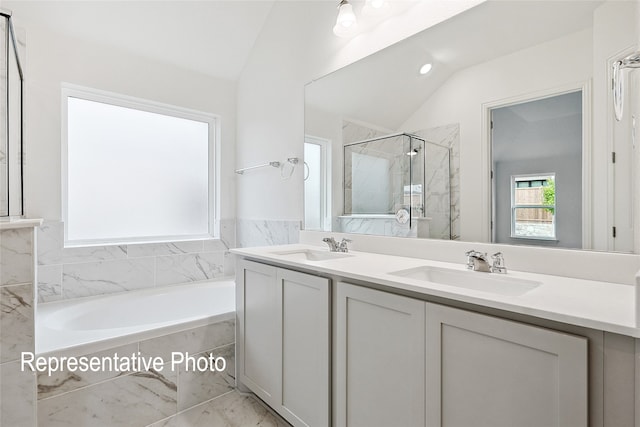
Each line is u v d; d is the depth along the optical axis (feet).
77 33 7.39
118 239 8.42
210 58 9.36
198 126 9.91
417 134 5.57
